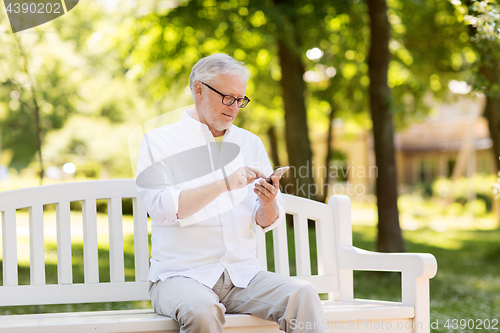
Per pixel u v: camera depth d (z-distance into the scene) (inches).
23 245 300.0
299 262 107.3
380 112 255.9
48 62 325.7
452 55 427.5
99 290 95.8
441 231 511.8
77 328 76.4
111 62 478.0
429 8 383.6
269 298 82.9
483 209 709.3
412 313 92.2
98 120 703.7
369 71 257.6
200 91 93.4
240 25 308.5
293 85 351.9
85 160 713.6
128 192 99.1
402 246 255.3
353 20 369.4
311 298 80.0
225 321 80.7
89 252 96.5
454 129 885.8
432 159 922.7
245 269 88.9
